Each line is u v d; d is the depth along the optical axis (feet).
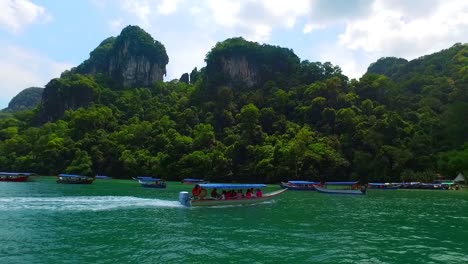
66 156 393.29
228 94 481.87
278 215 120.57
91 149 395.34
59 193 184.34
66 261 62.85
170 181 348.38
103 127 469.98
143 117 516.32
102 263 61.77
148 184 251.39
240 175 331.57
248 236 84.94
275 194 172.24
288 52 590.14
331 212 130.72
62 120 508.94
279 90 470.39
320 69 536.42
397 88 433.48
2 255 66.28
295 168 307.58
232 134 399.85
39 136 450.30
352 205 155.63
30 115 593.42
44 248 71.56
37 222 99.71
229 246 74.59
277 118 422.41
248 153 344.49
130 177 369.91
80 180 273.54
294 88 484.33
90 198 156.97
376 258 67.21
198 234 86.53
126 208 129.90
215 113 466.29
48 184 257.96
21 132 502.38
